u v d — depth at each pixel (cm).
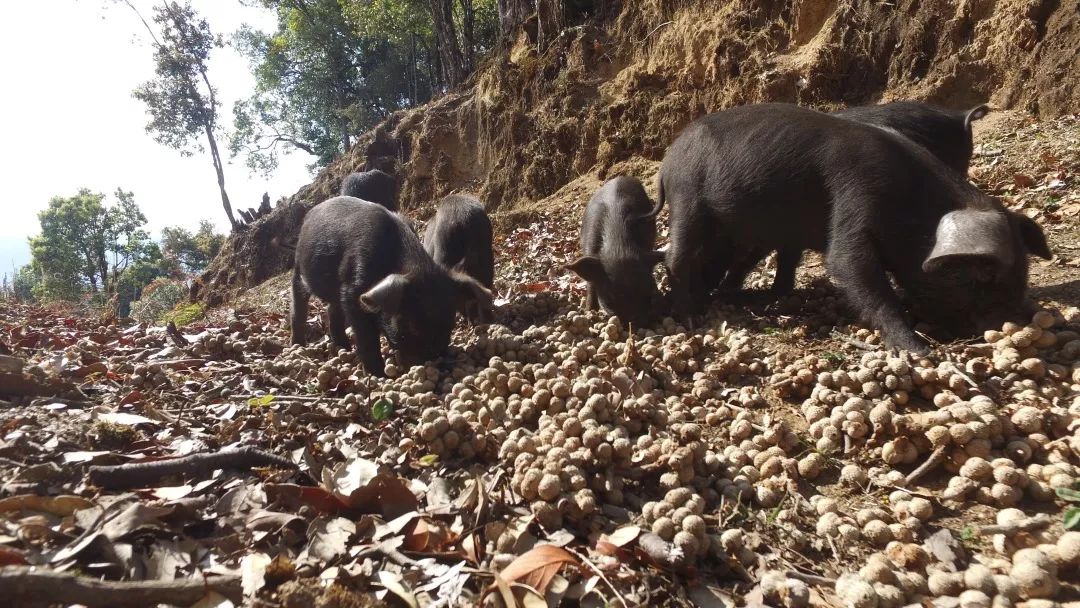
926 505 56
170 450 67
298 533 55
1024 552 49
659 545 51
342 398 85
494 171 333
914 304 89
